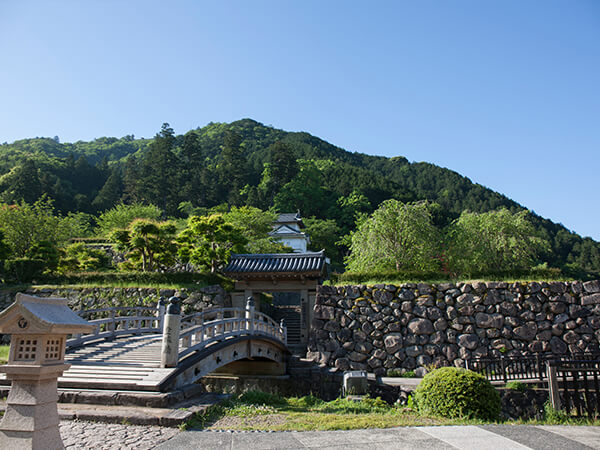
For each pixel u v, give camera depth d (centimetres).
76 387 952
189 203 7619
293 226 5938
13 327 438
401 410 1000
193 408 835
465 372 920
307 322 2348
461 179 11094
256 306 2459
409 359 1891
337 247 6738
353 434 649
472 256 2861
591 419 818
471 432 657
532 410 1366
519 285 1917
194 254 2622
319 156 11862
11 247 2975
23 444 414
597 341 1795
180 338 1151
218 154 12600
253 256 2534
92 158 15138
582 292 1873
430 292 1991
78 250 3478
